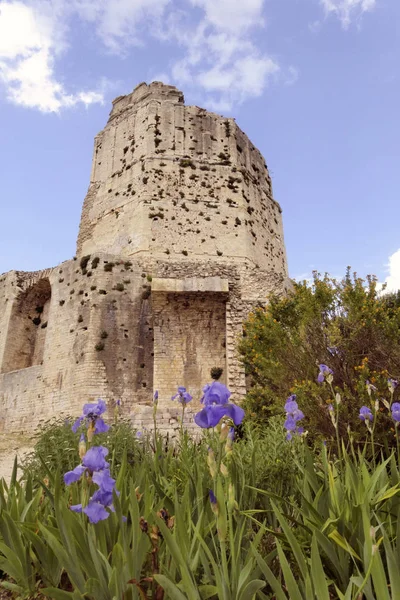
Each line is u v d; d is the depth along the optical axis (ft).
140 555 8.29
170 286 58.08
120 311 63.31
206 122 88.79
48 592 7.74
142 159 82.64
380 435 23.38
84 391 56.59
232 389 50.03
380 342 29.04
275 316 39.58
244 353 44.32
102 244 79.97
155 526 8.11
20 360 74.59
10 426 65.26
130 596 7.55
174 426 39.60
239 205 82.12
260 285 64.08
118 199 82.38
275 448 15.07
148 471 12.66
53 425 27.48
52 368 63.26
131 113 90.79
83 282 65.62
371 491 9.87
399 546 7.88
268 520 12.31
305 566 7.51
